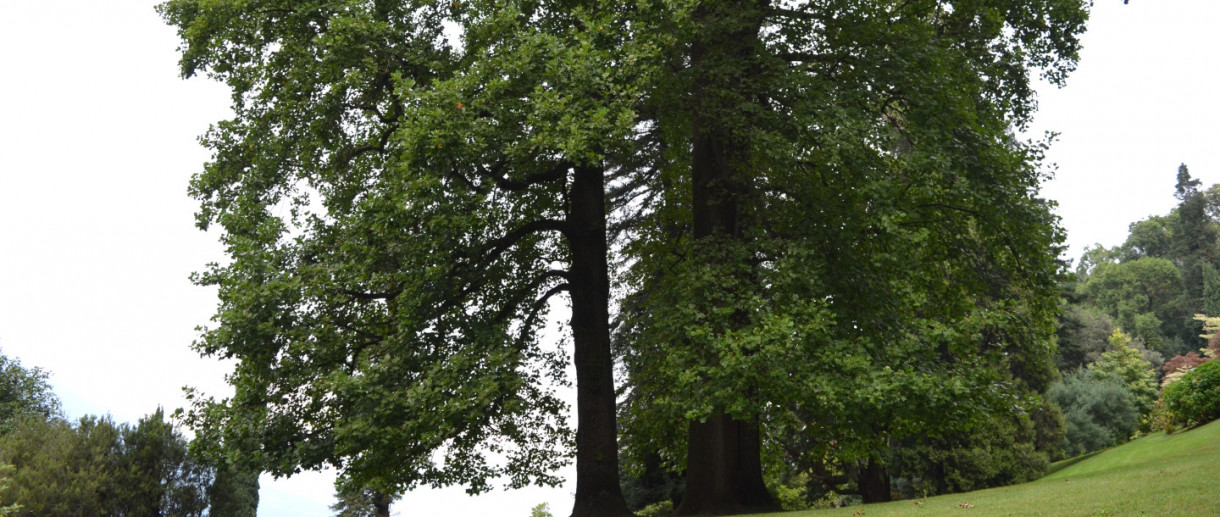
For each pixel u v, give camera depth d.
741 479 17.42
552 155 14.87
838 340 14.46
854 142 14.94
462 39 16.78
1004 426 31.55
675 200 20.75
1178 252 96.00
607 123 13.52
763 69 16.70
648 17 15.27
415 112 14.14
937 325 15.02
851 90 16.25
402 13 17.08
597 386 17.31
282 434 15.29
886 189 14.95
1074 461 38.31
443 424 14.02
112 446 21.52
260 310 15.04
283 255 15.98
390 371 14.88
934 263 18.03
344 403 15.03
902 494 31.48
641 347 18.44
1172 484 11.46
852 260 15.67
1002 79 19.91
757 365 13.79
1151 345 81.44
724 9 16.08
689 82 16.14
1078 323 46.47
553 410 18.78
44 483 19.52
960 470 30.59
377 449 14.26
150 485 21.08
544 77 14.24
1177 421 31.78
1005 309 16.30
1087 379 45.59
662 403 15.25
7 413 35.38
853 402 13.53
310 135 17.62
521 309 18.48
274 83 17.38
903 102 17.14
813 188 17.02
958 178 15.44
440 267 14.68
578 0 16.16
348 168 18.55
